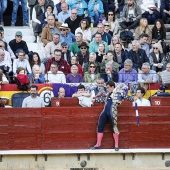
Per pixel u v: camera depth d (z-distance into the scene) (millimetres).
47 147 50062
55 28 55969
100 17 58500
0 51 52875
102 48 53906
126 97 49406
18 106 50469
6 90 50656
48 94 50844
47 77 51500
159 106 50438
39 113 50062
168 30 58188
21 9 59031
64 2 57938
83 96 50406
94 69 51750
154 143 50375
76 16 57344
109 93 49750
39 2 57406
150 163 50156
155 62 54250
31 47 55969
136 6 58312
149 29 56688
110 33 57312
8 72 52594
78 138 50156
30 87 50625
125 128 50250
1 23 58250
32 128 50000
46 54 54625
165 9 58688
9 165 49625
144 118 50375
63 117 50125
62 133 50125
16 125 49938
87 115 50156
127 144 50250
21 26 58562
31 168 49688
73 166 49844
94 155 49875
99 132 49719
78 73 51906
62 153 49625
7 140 49875
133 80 51938
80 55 54000
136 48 54062
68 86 51062
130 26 57500
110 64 51969
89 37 56656
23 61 53000
